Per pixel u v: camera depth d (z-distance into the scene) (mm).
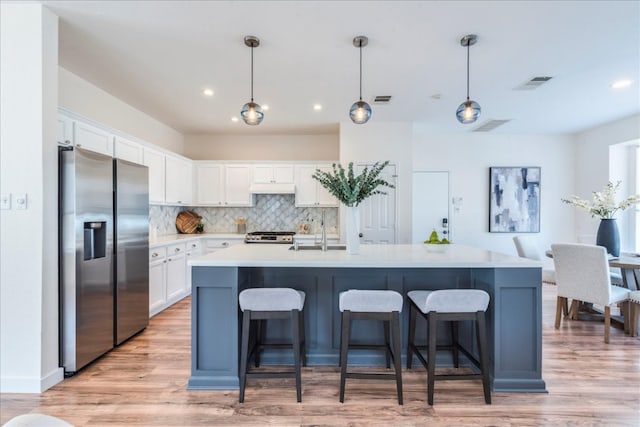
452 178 5957
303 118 4832
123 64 3135
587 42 2732
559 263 3471
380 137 5020
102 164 2758
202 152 5848
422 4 2232
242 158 5840
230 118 4863
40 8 2271
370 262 2266
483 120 5047
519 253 4262
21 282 2281
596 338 3244
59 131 2609
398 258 2395
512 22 2443
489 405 2148
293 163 5434
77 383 2400
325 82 3543
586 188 5672
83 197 2529
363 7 2264
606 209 3645
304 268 2680
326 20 2418
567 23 2449
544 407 2129
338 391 2318
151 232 4715
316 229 5676
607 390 2322
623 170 5219
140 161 3920
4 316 2279
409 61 3066
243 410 2094
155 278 3863
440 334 2730
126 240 3107
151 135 4824
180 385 2389
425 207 5984
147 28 2535
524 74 3367
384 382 2447
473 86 3688
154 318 3820
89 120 2971
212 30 2557
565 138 5914
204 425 1944
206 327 2354
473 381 2455
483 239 5945
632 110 4562
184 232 5391
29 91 2271
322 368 2648
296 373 2178
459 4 2229
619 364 2697
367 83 3578
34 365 2277
